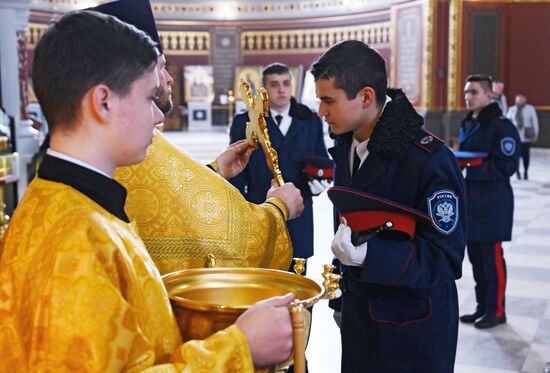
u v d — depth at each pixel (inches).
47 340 38.9
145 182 66.3
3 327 42.0
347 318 79.9
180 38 858.8
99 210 43.4
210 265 65.9
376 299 75.8
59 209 42.1
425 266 71.7
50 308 39.0
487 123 172.4
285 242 73.7
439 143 74.4
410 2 610.9
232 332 43.9
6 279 42.3
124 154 44.8
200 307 48.4
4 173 105.5
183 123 857.5
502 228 169.8
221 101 855.7
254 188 141.9
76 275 39.4
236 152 82.4
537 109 645.9
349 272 75.6
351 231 72.1
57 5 740.0
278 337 45.0
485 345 161.0
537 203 361.4
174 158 68.6
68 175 43.1
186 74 849.5
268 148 76.4
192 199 67.6
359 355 78.5
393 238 73.7
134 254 44.0
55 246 40.3
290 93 145.8
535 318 180.2
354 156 79.4
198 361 42.3
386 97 76.0
